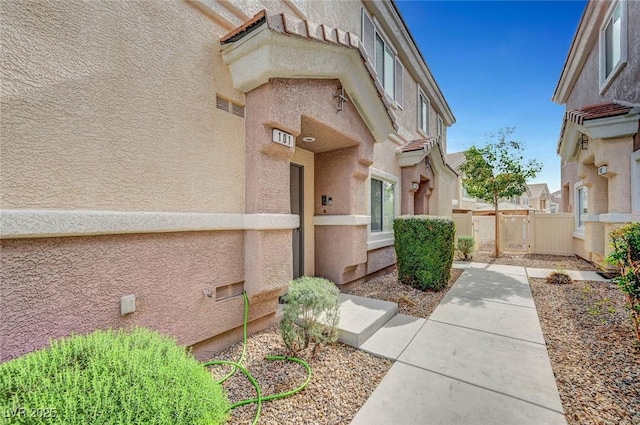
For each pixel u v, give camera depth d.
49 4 2.48
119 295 2.89
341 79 5.24
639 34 7.46
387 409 2.82
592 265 10.37
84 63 2.68
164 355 1.99
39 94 2.41
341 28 7.39
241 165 4.21
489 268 10.23
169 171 3.35
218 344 3.94
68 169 2.57
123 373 1.66
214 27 3.94
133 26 3.05
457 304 6.08
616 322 4.87
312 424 2.62
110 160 2.85
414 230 7.19
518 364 3.67
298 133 4.54
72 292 2.57
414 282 7.20
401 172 10.12
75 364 1.71
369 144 6.70
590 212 9.34
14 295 2.26
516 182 12.95
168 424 1.53
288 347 3.74
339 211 6.76
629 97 7.90
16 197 2.29
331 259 6.88
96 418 1.40
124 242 2.95
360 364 3.68
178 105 3.46
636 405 2.84
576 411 2.78
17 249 2.28
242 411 2.77
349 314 4.94
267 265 4.17
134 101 3.04
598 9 9.27
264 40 3.67
